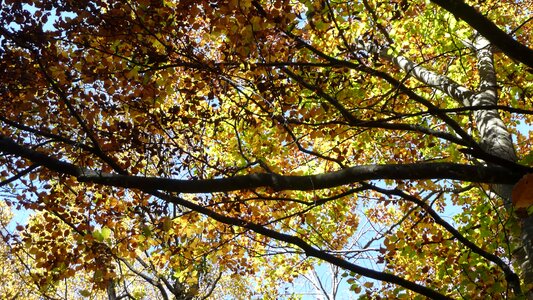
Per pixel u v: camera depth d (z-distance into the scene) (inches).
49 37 191.6
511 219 175.9
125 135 215.3
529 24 323.0
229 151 275.6
